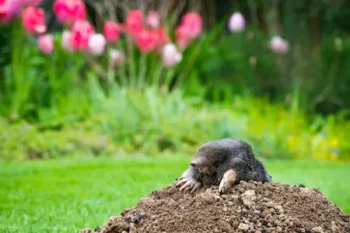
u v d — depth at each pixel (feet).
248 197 18.61
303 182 37.40
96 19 70.49
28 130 49.90
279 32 73.00
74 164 42.29
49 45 53.16
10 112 53.31
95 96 55.88
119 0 69.10
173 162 44.37
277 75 67.05
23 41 59.16
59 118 52.85
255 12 74.74
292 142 54.85
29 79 54.39
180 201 19.15
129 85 64.39
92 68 62.85
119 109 53.42
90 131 52.01
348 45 67.72
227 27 75.87
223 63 66.13
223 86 64.69
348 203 32.17
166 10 67.56
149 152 50.44
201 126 53.83
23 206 29.17
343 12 72.49
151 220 18.54
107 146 49.98
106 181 35.91
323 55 67.77
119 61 58.13
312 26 73.41
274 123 59.31
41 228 24.86
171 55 56.13
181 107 55.47
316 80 66.90
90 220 26.45
